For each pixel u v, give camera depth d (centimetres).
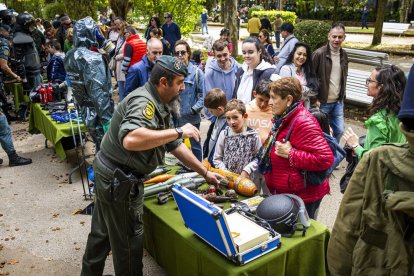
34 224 386
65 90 561
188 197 205
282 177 251
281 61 562
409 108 133
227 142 298
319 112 292
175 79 214
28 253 340
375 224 151
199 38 1481
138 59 567
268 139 258
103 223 249
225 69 427
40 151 586
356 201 160
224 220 187
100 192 229
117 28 755
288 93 240
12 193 453
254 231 206
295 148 241
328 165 235
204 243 218
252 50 386
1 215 403
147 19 1280
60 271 316
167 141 210
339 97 478
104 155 227
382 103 260
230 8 1094
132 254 238
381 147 151
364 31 2283
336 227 170
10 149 528
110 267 316
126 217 228
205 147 389
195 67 424
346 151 295
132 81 414
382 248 152
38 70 725
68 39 584
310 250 221
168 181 279
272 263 203
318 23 784
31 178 494
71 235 366
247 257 197
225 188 275
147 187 276
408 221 146
